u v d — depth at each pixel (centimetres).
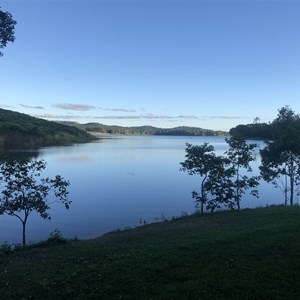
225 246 965
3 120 14650
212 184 2088
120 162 6800
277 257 824
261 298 620
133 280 741
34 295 700
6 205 1477
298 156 2325
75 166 5969
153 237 1345
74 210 2650
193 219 1831
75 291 705
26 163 1681
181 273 764
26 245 1356
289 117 2383
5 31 930
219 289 659
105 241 1368
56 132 16912
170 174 4994
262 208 2030
